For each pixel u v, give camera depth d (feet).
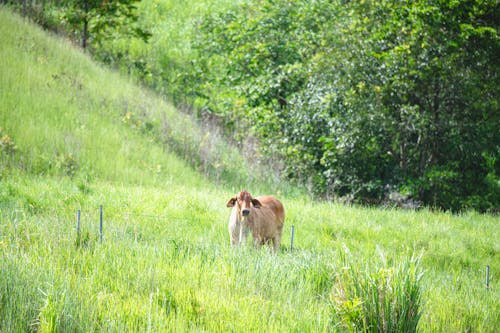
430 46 160.45
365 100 161.27
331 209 125.39
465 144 166.61
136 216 94.38
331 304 54.34
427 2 163.32
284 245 94.73
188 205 106.22
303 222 109.60
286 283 65.98
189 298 56.49
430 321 61.26
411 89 159.84
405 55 161.68
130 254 68.80
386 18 172.65
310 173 171.12
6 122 139.44
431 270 91.40
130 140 155.94
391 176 171.12
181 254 71.05
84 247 69.36
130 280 61.46
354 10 178.70
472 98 164.86
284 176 169.58
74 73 180.24
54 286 54.60
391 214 128.47
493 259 104.94
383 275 53.47
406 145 170.71
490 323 65.98
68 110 157.07
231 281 63.36
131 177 136.15
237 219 83.51
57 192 103.40
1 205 90.12
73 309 50.14
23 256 60.49
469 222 130.00
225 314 55.31
